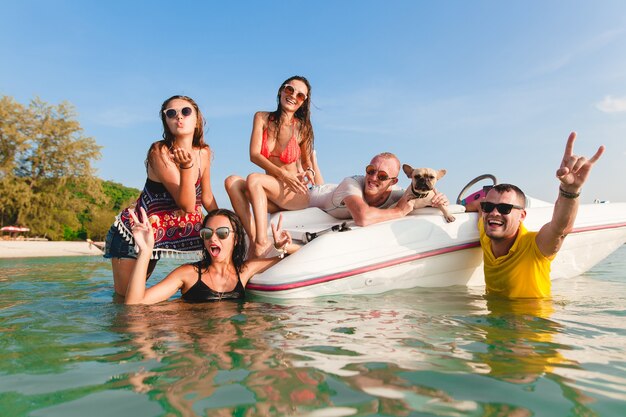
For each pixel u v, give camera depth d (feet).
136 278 10.36
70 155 112.78
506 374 5.24
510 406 4.33
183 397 4.57
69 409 4.30
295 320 8.41
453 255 13.28
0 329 7.77
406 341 6.78
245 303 10.48
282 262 11.78
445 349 6.31
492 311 9.37
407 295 11.68
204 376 5.19
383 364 5.59
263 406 4.32
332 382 4.96
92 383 5.01
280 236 12.05
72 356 6.08
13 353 6.25
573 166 9.27
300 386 4.85
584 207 15.53
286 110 14.47
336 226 13.00
